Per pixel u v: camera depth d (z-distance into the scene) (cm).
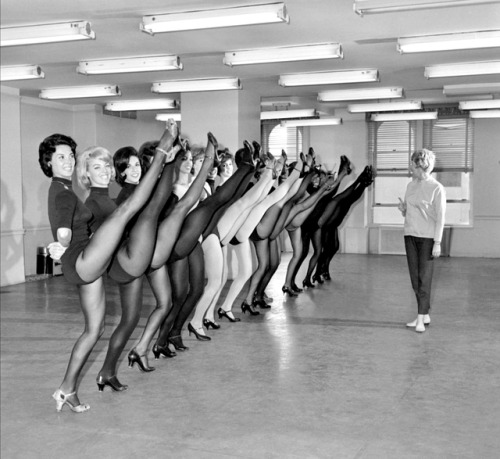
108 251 351
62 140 358
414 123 1310
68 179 363
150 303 739
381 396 408
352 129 1344
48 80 849
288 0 494
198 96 946
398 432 346
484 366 477
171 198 466
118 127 1191
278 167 597
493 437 339
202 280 513
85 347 378
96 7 502
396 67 782
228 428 354
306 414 375
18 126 908
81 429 354
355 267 1102
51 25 538
